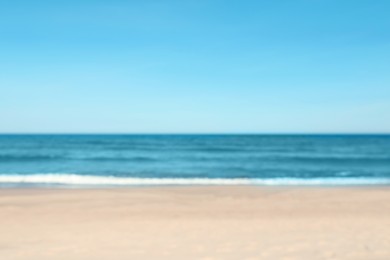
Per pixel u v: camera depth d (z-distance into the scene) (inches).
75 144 2600.9
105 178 789.9
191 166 1160.8
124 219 362.3
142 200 486.0
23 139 3624.5
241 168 1106.1
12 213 394.6
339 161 1327.5
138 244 262.8
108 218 367.9
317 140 3430.1
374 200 490.3
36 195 522.3
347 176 888.9
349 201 482.6
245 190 594.2
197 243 265.1
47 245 261.4
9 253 240.8
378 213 397.7
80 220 357.7
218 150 2014.0
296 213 398.0
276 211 410.3
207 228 316.8
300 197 519.2
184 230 309.1
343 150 2004.2
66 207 432.1
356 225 327.3
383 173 957.2
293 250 245.6
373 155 1616.6
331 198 509.0
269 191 581.0
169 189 599.2
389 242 265.6
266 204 459.2
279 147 2301.9
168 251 244.2
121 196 518.0
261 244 261.1
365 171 1014.4
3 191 567.8
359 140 3417.8
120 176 865.5
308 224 333.1
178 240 274.5
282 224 333.7
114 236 288.2
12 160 1344.7
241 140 3481.8
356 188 630.5
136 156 1579.7
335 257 230.2
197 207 436.1
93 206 439.5
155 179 785.6
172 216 380.2
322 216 378.6
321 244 260.8
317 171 1019.9
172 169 1069.1
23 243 267.9
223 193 557.6
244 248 250.8
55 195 522.9
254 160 1389.0
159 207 434.9
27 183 722.2
